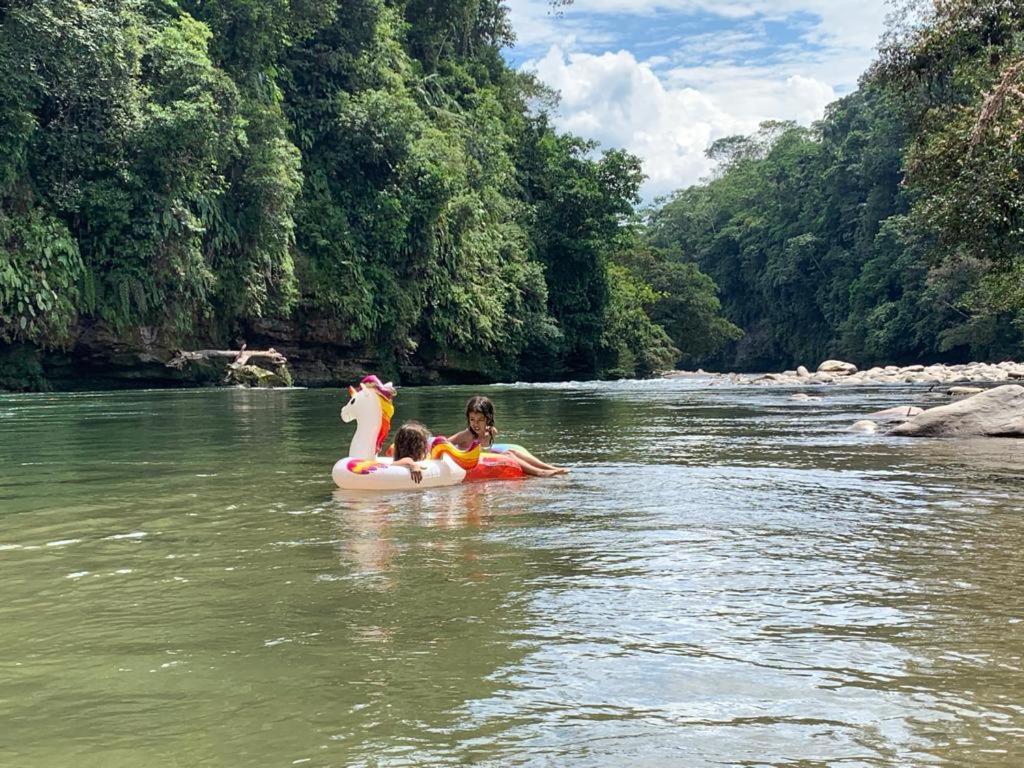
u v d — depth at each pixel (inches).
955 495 195.2
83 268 936.3
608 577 121.2
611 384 1258.0
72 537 153.0
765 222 2908.5
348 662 87.2
